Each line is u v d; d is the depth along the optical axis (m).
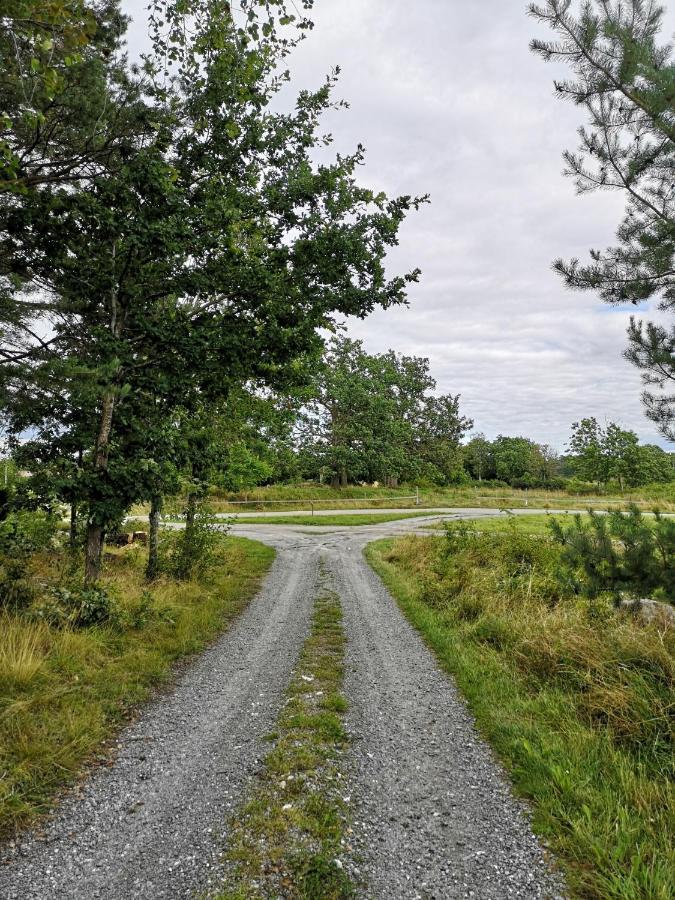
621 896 2.63
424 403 56.59
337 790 3.63
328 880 2.72
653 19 4.89
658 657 4.87
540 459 68.31
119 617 7.04
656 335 5.19
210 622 8.09
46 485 7.37
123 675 5.65
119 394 7.47
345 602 9.86
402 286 9.11
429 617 8.37
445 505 35.22
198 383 9.09
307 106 9.13
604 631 5.83
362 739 4.44
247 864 2.86
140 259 8.05
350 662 6.50
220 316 8.90
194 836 3.11
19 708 4.39
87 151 7.53
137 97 7.70
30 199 7.07
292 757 4.06
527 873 2.83
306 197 9.00
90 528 8.12
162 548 11.43
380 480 49.84
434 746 4.32
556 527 5.83
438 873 2.81
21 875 2.77
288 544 18.16
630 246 5.61
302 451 40.44
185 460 9.10
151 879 2.74
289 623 8.38
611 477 44.69
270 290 8.57
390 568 13.18
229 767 3.94
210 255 8.84
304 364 10.92
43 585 7.47
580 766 3.80
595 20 4.97
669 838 3.04
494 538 13.70
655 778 3.62
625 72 4.94
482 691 5.37
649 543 4.99
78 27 5.01
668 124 4.98
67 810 3.37
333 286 9.19
